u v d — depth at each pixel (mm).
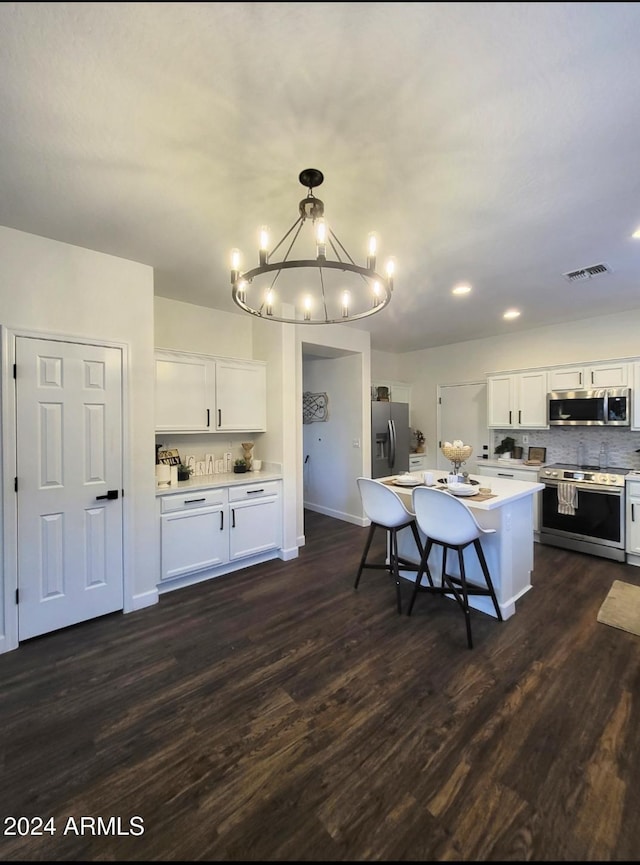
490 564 2650
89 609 2547
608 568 3387
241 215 2100
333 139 1523
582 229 2273
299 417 4086
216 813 1307
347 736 1616
